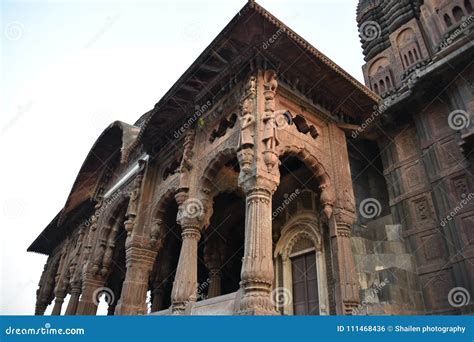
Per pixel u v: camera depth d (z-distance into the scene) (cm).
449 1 1454
